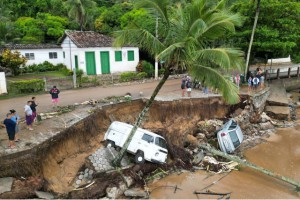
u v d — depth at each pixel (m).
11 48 32.62
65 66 35.25
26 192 10.70
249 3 26.09
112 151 14.85
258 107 23.98
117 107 19.50
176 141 18.61
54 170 13.13
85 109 18.58
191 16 11.22
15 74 31.09
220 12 11.19
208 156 17.28
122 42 11.52
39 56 34.84
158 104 20.38
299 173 16.02
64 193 11.88
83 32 33.25
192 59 10.96
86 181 13.25
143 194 12.88
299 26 26.50
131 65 33.47
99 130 17.58
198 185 14.38
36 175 11.89
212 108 22.42
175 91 24.58
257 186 14.49
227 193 13.66
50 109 18.22
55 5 49.22
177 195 13.35
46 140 13.18
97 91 24.44
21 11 47.94
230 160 17.16
